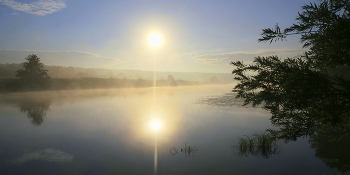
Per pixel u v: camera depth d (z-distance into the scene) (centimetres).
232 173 892
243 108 2855
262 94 354
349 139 1235
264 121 1958
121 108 2950
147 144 1304
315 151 1121
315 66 335
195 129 1675
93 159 1073
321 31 315
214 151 1166
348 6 282
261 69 365
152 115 2333
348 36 277
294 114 337
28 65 5753
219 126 1769
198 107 3009
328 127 360
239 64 384
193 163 1009
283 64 332
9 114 2427
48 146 1285
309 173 878
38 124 1903
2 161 1048
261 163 1001
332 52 291
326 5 293
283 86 326
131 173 910
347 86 286
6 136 1502
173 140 1382
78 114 2431
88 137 1472
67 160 1060
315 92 304
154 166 982
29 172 927
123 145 1290
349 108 294
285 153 1116
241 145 1205
